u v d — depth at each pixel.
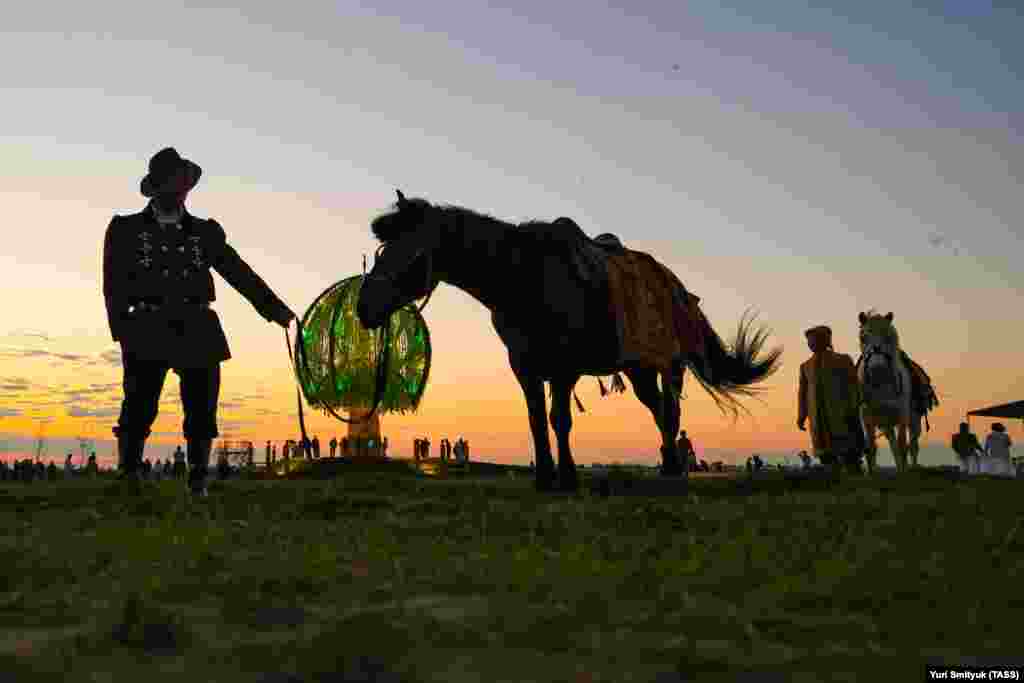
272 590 2.41
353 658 1.62
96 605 2.22
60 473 16.00
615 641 1.83
